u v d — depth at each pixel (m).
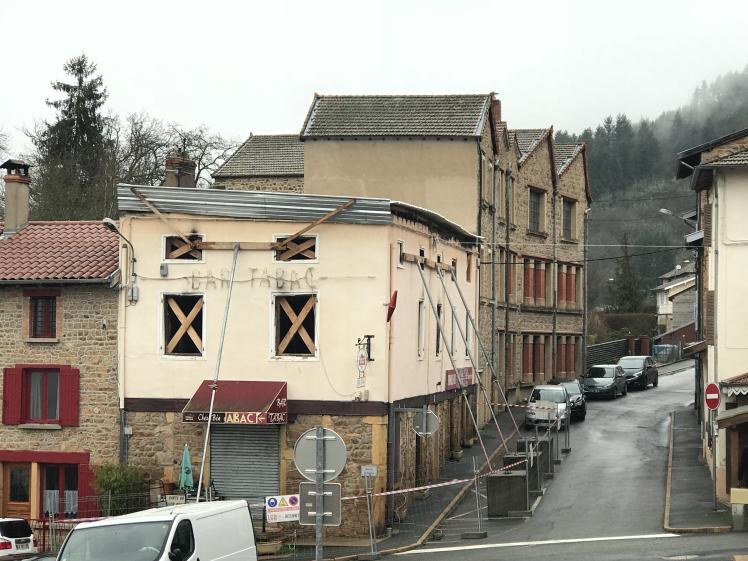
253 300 27.95
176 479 28.12
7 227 31.89
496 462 36.59
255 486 27.80
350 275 27.52
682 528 24.64
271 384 27.64
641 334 83.75
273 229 27.91
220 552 17.00
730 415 26.88
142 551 15.62
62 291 29.11
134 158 62.72
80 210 55.84
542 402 39.38
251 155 50.25
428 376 32.75
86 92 64.12
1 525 26.36
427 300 32.53
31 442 29.09
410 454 30.42
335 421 27.47
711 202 32.19
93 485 27.94
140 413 28.45
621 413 48.62
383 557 23.91
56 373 29.38
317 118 44.41
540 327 53.69
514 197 49.81
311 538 27.00
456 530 27.11
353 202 27.34
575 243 58.38
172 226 28.17
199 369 28.20
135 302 28.56
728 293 29.78
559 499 30.05
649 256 127.00
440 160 42.84
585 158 59.75
